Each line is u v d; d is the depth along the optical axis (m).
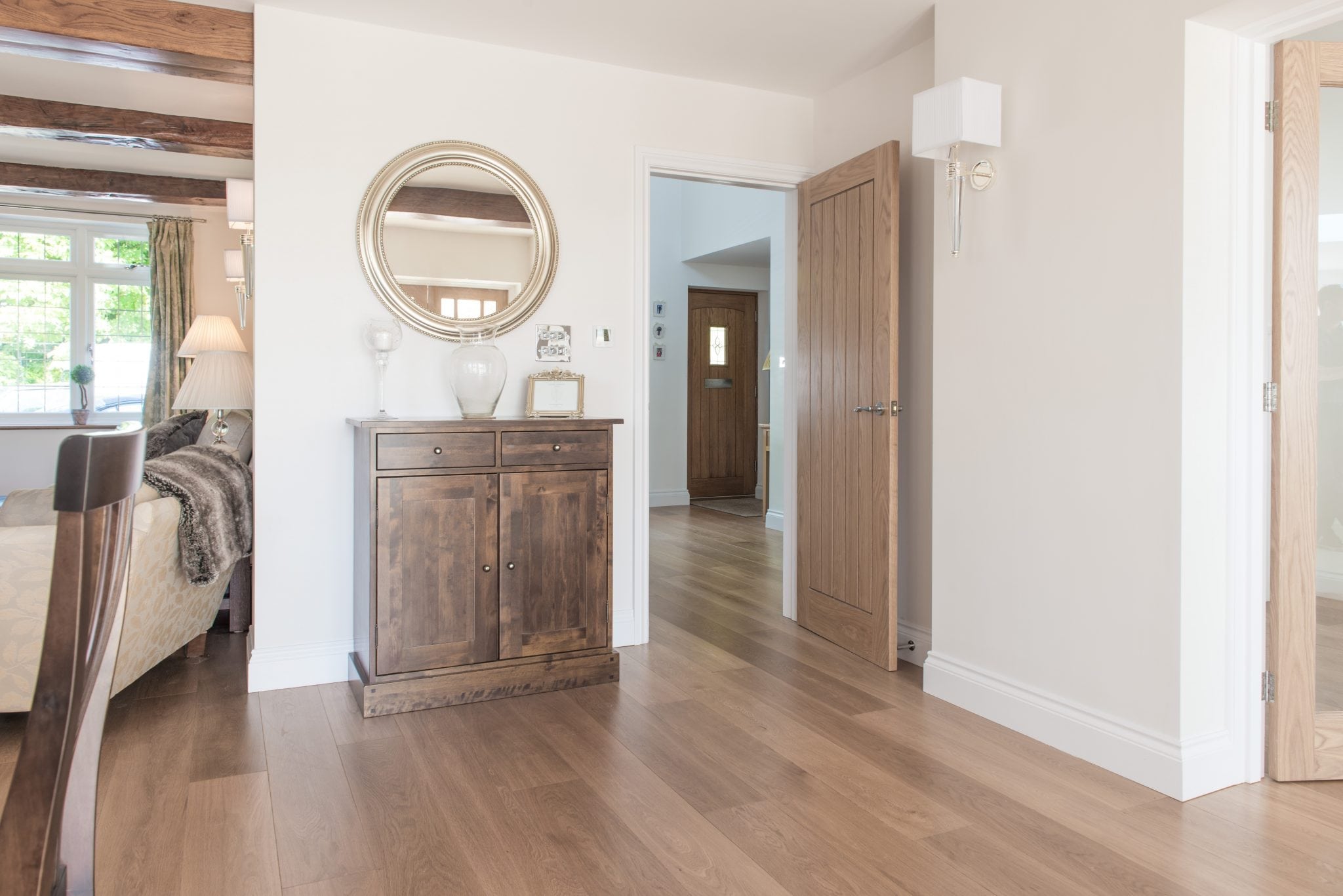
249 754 2.54
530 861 1.95
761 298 8.93
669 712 2.90
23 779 0.76
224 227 7.00
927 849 2.00
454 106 3.33
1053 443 2.59
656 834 2.07
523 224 3.45
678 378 8.42
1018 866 1.93
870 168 3.43
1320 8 2.12
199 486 3.06
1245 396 2.33
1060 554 2.58
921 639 3.56
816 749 2.59
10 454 6.95
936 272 3.02
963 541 2.93
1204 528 2.28
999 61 2.74
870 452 3.46
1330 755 2.38
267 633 3.13
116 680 2.75
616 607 3.70
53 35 2.88
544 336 3.52
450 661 2.96
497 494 3.01
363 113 3.19
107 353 7.26
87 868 0.96
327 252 3.16
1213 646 2.31
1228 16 2.19
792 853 1.98
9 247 7.00
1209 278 2.27
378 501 2.84
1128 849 2.00
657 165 3.71
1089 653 2.50
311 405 3.16
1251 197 2.31
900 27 3.25
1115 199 2.39
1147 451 2.32
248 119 4.65
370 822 2.12
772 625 4.07
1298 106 2.29
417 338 3.32
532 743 2.63
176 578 3.01
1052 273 2.58
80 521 0.75
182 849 1.98
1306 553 2.35
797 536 4.09
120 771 2.40
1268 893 1.81
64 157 5.49
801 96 4.01
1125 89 2.36
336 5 3.03
